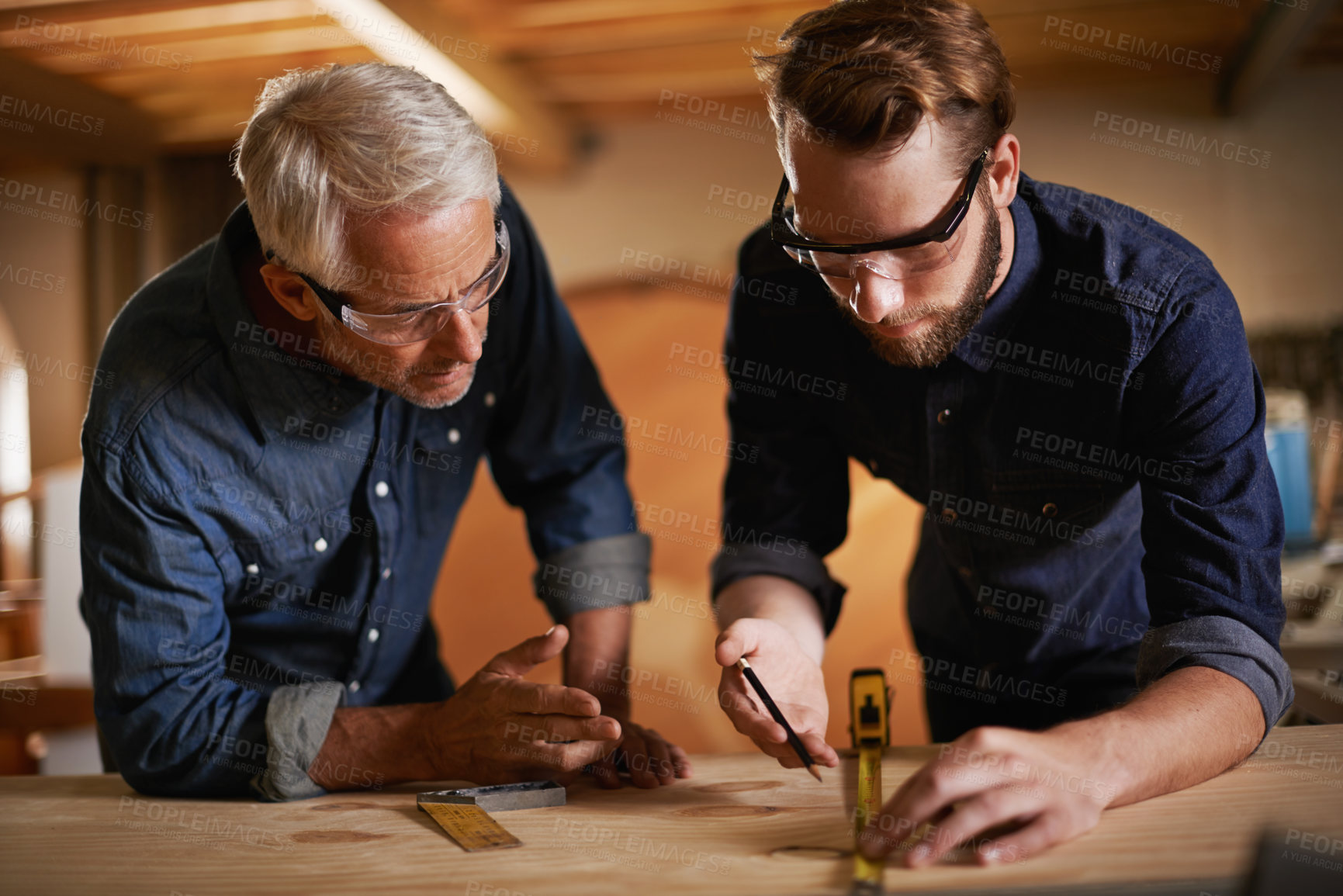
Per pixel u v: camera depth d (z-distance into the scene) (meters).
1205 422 1.09
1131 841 0.81
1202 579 1.07
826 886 0.77
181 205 5.74
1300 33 4.11
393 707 1.16
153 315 1.21
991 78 0.99
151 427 1.15
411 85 1.06
